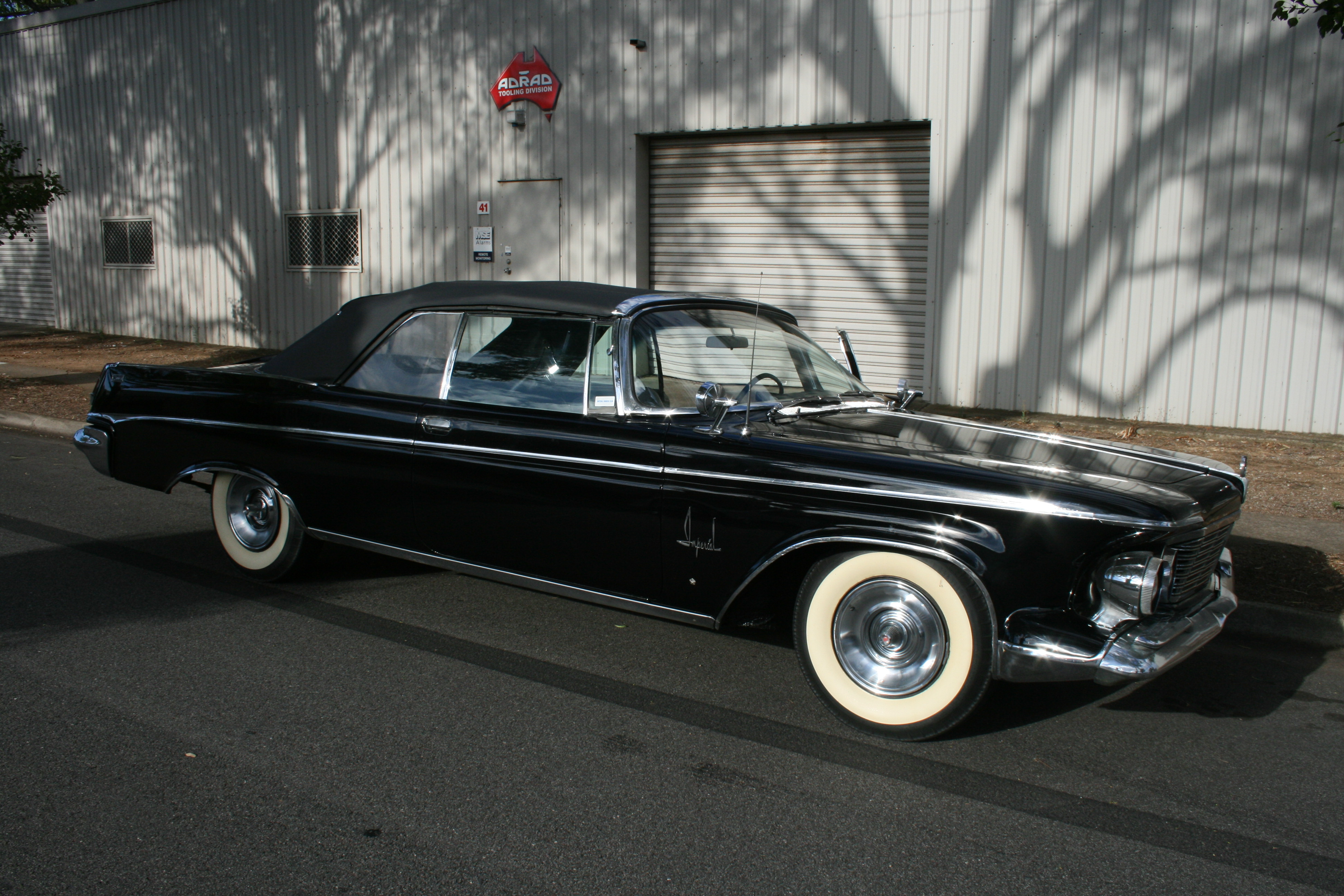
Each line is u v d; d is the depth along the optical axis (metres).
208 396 5.18
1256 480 7.39
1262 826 3.03
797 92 10.80
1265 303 9.04
